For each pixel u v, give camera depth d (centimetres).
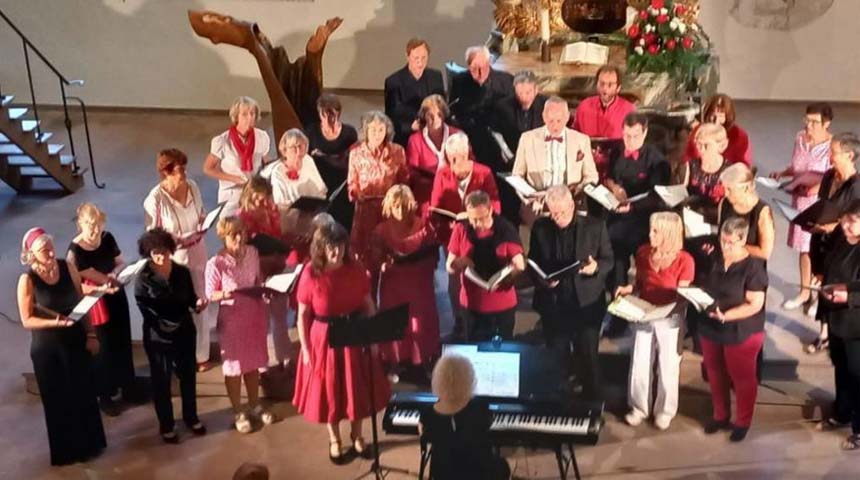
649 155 761
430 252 740
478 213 700
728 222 679
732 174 695
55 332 691
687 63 865
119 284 703
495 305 727
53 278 685
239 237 702
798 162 814
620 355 771
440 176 758
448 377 551
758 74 1297
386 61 1334
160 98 1359
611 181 768
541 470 704
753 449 719
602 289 712
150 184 1136
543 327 730
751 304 689
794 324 818
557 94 899
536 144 771
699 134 728
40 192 1126
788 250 927
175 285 705
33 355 696
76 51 1342
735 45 1288
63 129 1295
